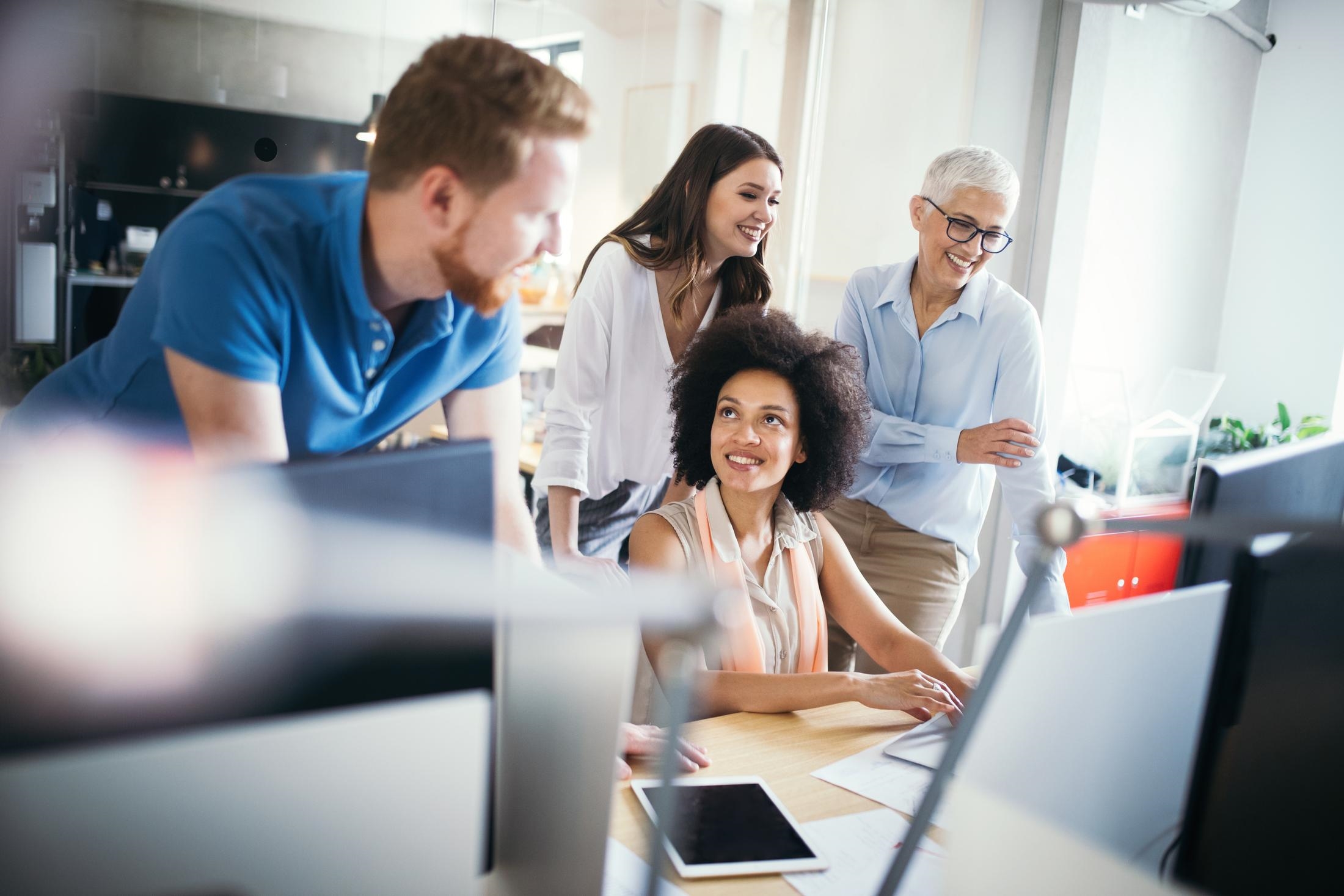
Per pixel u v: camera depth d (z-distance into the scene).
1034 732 0.77
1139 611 0.82
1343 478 1.14
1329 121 3.32
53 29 1.57
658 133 2.26
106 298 1.68
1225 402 3.58
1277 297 3.46
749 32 2.39
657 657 1.37
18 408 1.43
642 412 2.08
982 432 2.01
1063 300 3.04
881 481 2.19
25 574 0.52
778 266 2.69
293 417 1.36
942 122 2.80
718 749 1.20
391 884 0.55
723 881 0.93
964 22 2.74
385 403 1.44
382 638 0.63
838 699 1.33
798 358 1.49
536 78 1.22
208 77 1.69
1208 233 3.41
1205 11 1.64
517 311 1.53
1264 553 0.69
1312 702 0.70
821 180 2.68
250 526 0.58
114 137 1.64
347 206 1.27
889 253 2.88
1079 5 2.84
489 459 0.66
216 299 1.23
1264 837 0.72
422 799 0.55
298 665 0.61
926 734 1.29
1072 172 2.96
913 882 0.95
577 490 1.98
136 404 1.36
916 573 2.19
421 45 1.85
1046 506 0.62
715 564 1.47
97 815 0.47
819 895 0.92
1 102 1.56
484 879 0.75
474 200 1.25
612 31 2.12
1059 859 0.68
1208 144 3.32
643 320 2.02
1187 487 3.49
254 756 0.50
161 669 0.56
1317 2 3.32
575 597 0.65
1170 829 0.88
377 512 0.62
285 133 1.77
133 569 0.55
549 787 0.68
